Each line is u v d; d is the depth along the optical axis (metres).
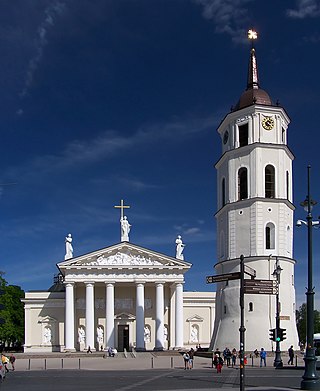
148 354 85.31
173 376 47.66
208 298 104.00
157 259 95.69
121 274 94.69
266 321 63.19
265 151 66.94
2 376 41.19
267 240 66.06
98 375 50.53
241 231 66.50
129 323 98.56
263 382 38.62
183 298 103.19
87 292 93.62
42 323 100.56
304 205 33.56
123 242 95.19
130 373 52.88
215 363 54.84
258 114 67.56
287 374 45.75
